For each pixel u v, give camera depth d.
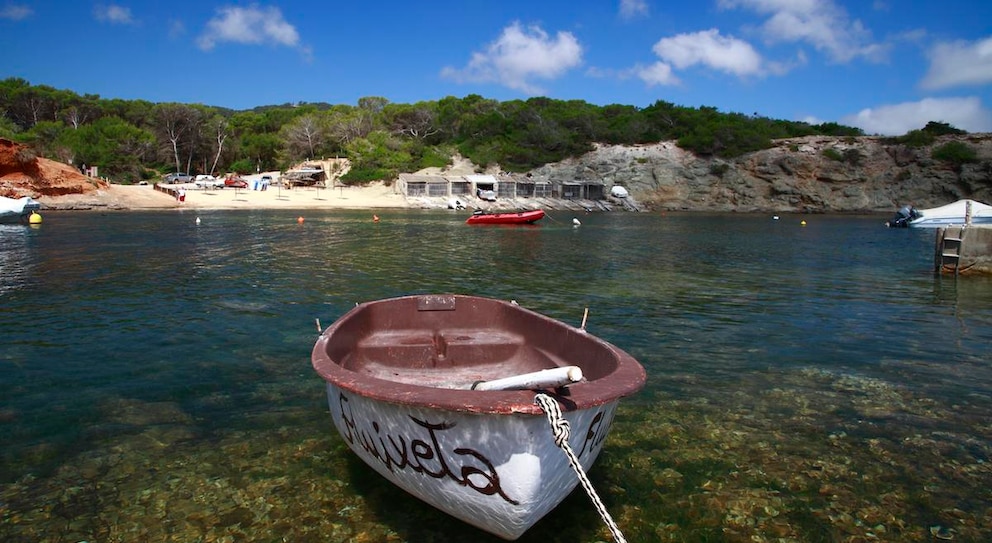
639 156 76.50
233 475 5.16
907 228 44.56
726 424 6.47
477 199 66.56
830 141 74.75
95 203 47.69
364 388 3.94
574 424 3.68
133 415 6.41
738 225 47.41
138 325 10.16
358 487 4.96
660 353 9.13
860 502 4.95
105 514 4.56
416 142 79.69
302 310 11.58
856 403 7.14
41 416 6.35
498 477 3.58
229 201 57.28
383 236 30.41
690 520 4.64
